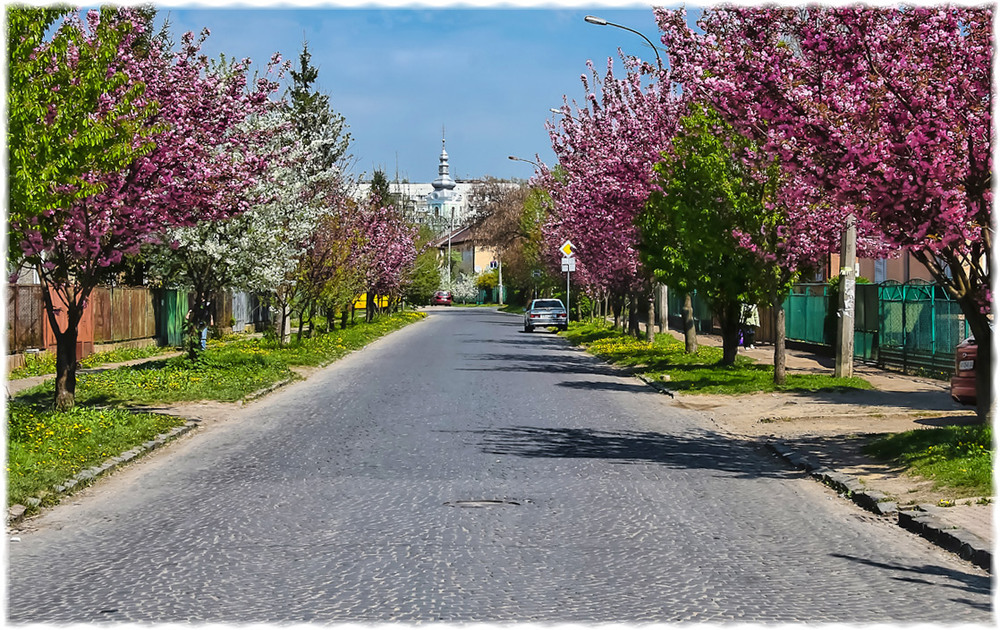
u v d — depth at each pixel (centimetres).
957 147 1244
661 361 3219
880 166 1217
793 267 2552
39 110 1384
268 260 3088
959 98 1238
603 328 5816
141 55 1928
